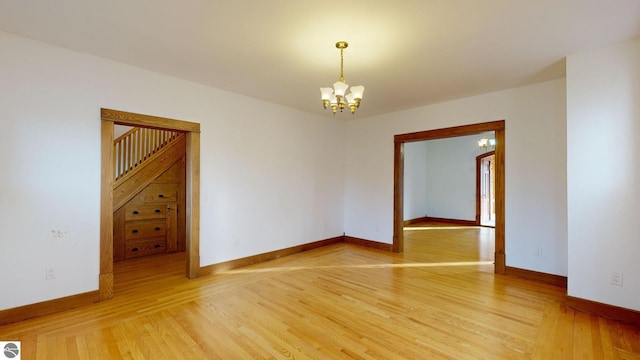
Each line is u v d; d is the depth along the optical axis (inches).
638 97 107.3
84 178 123.3
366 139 237.5
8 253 106.8
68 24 100.2
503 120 166.9
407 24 98.3
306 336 98.3
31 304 110.9
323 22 97.4
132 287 143.4
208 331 101.3
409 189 357.7
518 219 161.2
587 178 117.2
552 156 151.2
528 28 100.6
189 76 148.9
